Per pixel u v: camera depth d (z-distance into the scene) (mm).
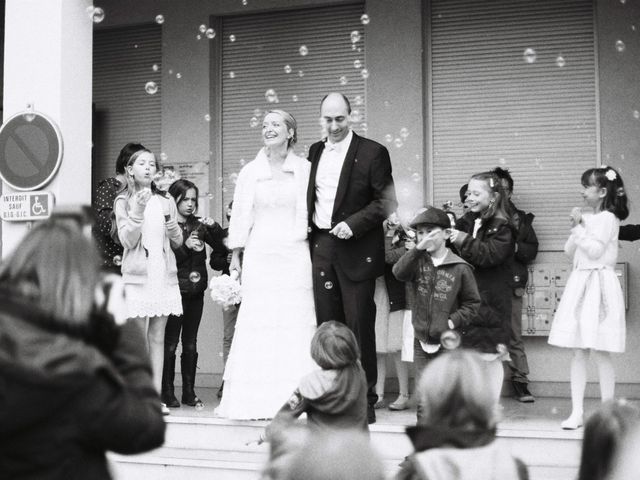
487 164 7152
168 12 7891
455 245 5234
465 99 7211
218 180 7789
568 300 5164
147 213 5598
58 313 2025
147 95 8023
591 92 6965
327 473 1638
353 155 5418
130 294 5473
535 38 7086
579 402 5062
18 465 1977
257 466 4754
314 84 7570
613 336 5031
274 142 5453
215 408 6043
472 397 2186
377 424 5117
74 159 5602
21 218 5500
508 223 5066
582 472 2080
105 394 2020
